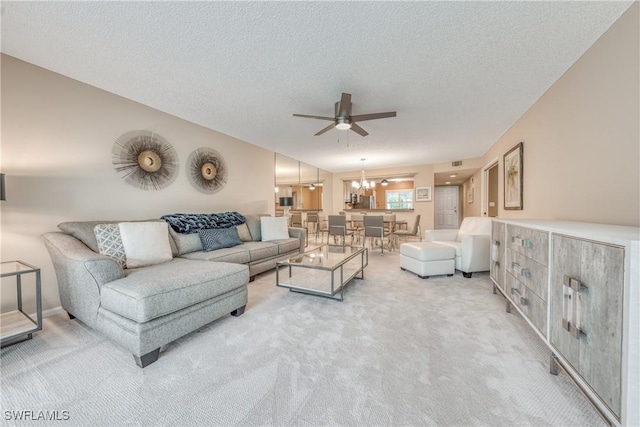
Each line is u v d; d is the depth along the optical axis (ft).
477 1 4.66
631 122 4.92
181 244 9.41
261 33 5.54
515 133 11.33
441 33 5.53
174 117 10.94
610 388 3.02
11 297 6.72
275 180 17.72
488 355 5.08
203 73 7.24
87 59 6.59
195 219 10.44
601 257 3.19
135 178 9.51
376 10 4.86
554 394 4.01
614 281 2.97
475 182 22.09
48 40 5.82
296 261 9.10
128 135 9.26
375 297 8.48
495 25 5.29
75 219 7.92
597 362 3.24
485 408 3.74
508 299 6.75
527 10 4.90
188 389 4.18
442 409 3.73
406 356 5.07
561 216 7.45
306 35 5.59
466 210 28.25
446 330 6.14
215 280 6.24
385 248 19.72
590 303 3.39
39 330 5.75
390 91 8.32
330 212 26.32
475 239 10.77
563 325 3.98
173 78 7.52
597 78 5.84
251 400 3.94
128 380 4.40
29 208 7.00
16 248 6.79
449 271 10.97
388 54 6.30
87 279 5.58
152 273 5.94
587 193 6.24
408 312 7.23
